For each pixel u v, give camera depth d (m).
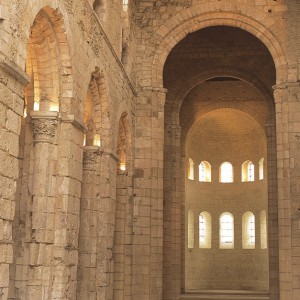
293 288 28.81
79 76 19.45
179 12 32.59
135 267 30.08
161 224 31.00
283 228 29.58
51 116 17.53
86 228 22.78
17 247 17.14
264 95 40.31
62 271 17.47
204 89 45.66
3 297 12.77
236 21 32.31
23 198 17.48
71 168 18.20
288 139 30.22
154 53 32.47
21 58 13.88
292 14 31.58
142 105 31.94
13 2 13.35
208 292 46.97
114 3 26.05
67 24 17.77
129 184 30.52
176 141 40.59
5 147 12.91
